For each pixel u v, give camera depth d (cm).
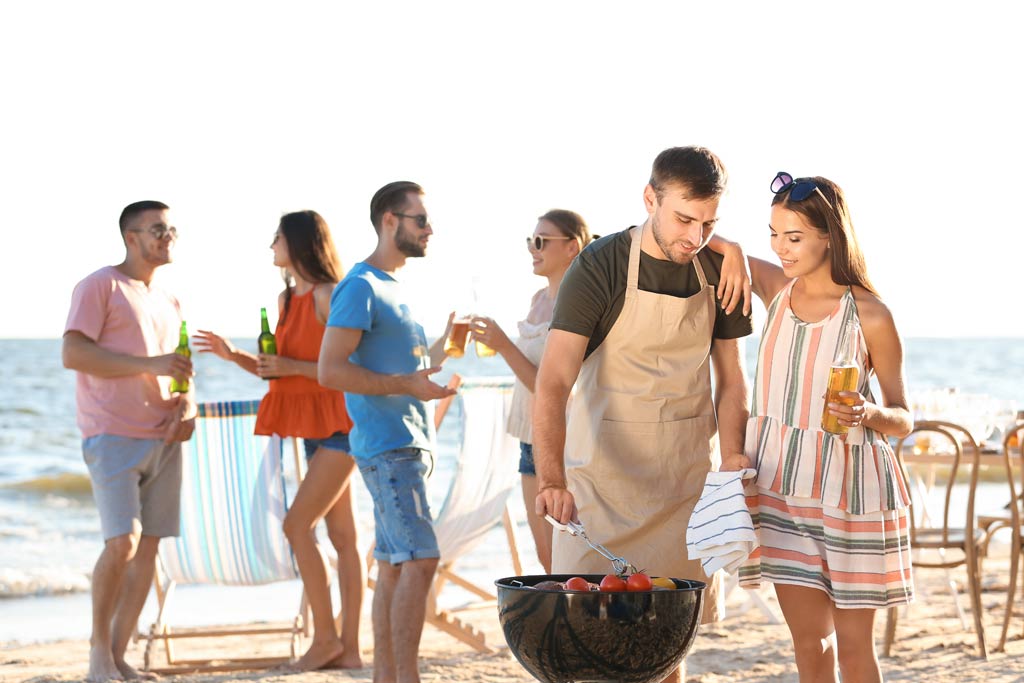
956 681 524
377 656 515
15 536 1486
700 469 362
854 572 345
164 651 672
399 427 492
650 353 357
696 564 363
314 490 582
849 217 355
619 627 284
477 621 766
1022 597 776
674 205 330
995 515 647
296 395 573
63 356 567
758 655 603
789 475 351
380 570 520
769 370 363
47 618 884
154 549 593
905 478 359
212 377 3859
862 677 350
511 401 605
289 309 587
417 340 511
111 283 581
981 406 691
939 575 895
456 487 607
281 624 768
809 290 362
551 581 316
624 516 358
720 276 360
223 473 627
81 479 1972
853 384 342
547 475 339
